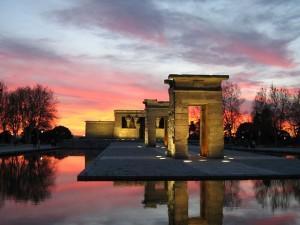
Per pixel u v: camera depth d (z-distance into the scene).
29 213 13.38
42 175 25.95
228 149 60.06
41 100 98.75
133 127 94.62
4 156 49.19
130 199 15.97
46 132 98.38
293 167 26.69
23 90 97.62
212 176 21.88
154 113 60.91
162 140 88.81
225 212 13.59
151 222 12.17
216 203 15.17
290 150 56.72
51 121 102.56
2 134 94.69
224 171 23.84
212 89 34.84
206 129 35.50
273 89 87.12
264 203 15.20
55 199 16.09
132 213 13.41
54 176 25.30
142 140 87.31
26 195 17.16
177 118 34.41
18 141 95.25
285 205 14.77
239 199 15.99
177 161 31.36
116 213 13.41
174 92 34.50
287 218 12.61
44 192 17.98
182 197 16.41
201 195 16.88
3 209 14.09
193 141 87.06
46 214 13.23
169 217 12.84
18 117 95.81
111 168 25.14
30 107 96.88
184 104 34.50
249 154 42.72
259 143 80.62
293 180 21.98
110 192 17.66
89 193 17.41
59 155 51.91
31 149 63.50
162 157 36.03
